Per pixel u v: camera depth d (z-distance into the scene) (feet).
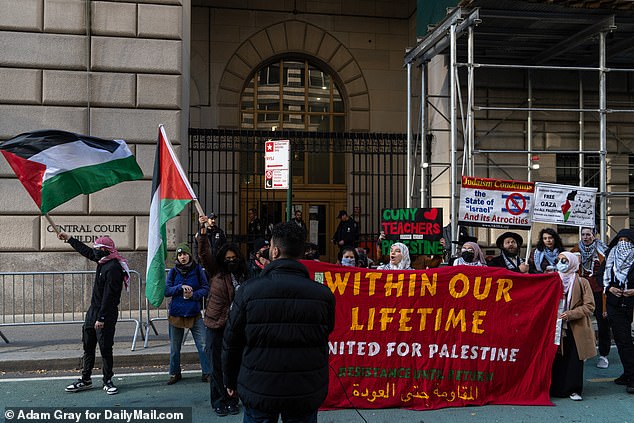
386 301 21.21
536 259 29.01
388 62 55.52
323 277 21.16
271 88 54.70
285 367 11.87
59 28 37.45
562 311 21.91
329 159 54.65
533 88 46.06
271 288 12.17
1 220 36.81
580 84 46.11
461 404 20.99
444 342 21.25
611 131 47.11
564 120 46.26
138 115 38.27
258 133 44.62
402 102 55.52
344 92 55.26
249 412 12.42
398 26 55.77
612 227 46.91
